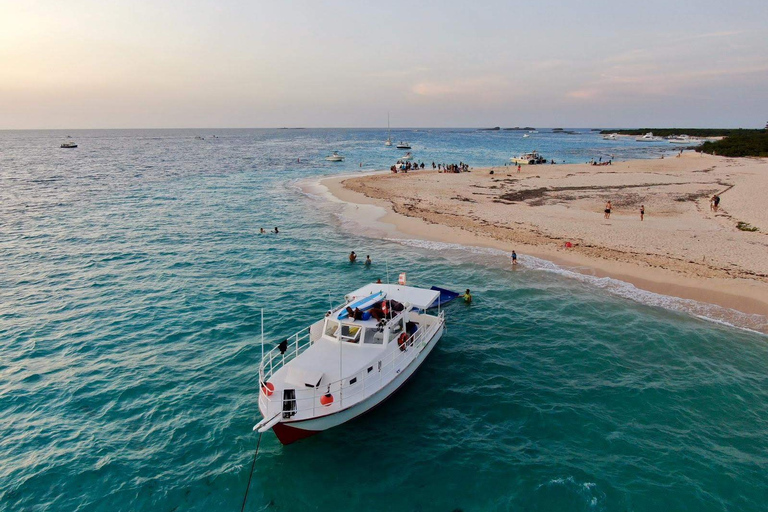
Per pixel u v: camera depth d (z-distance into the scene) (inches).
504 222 1680.6
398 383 652.1
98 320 922.7
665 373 722.2
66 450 556.7
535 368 745.0
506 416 625.3
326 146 7436.0
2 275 1186.0
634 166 3442.4
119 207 2116.1
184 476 519.5
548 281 1120.8
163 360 768.3
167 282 1143.0
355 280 1157.7
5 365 749.3
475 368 747.4
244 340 839.1
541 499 486.0
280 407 550.0
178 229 1695.4
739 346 802.2
